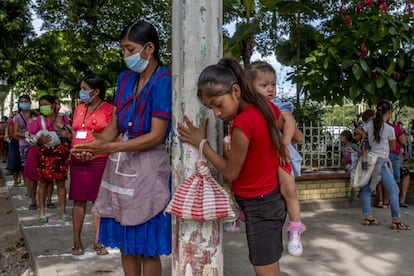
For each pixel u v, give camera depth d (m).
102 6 14.69
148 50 2.80
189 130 2.49
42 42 16.34
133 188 2.83
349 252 5.18
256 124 2.46
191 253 2.47
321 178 7.75
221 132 2.58
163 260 4.80
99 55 15.30
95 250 4.98
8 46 14.95
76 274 4.33
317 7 10.87
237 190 2.66
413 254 5.12
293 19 11.07
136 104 2.87
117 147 2.68
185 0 2.45
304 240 5.68
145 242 2.86
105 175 3.03
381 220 6.88
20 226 6.43
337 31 7.95
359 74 7.25
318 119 10.29
